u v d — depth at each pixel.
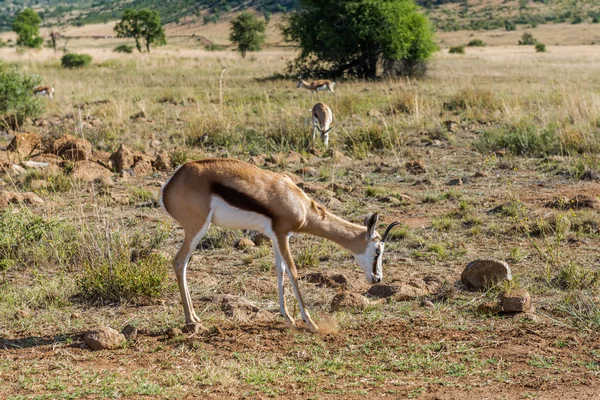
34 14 132.50
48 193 18.86
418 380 8.85
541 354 9.62
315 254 13.98
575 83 46.22
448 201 18.27
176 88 46.78
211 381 8.78
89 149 22.97
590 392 8.41
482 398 8.27
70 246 14.02
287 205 10.07
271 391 8.47
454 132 28.77
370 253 10.72
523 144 24.33
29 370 9.16
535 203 17.70
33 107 31.91
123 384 8.69
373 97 40.47
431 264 13.69
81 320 11.02
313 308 11.55
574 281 12.04
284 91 45.38
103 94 43.56
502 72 57.78
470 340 10.15
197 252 14.54
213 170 9.91
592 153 23.58
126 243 13.61
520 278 12.59
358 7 54.34
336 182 20.55
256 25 95.94
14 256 13.90
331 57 57.47
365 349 9.84
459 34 195.00
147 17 115.19
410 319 10.98
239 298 11.70
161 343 10.13
